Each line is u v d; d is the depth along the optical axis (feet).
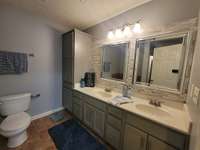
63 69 9.25
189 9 4.09
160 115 4.41
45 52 8.17
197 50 3.15
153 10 5.10
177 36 4.45
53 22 8.29
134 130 4.25
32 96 7.77
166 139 3.39
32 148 5.32
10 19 6.38
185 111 4.09
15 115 5.98
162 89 4.96
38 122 7.66
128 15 6.13
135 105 4.92
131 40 6.07
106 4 5.80
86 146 5.59
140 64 5.76
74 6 6.15
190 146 2.75
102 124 5.78
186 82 4.27
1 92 6.42
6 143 5.51
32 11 7.06
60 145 5.57
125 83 6.49
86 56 8.64
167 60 4.81
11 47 6.55
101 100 5.64
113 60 7.17
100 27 7.96
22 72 7.02
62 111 9.48
